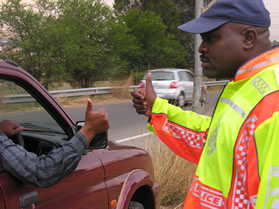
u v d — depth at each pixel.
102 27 17.67
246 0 1.10
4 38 14.45
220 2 1.14
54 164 1.46
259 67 1.07
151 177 2.76
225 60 1.14
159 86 12.65
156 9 34.69
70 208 1.93
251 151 0.96
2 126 1.84
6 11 14.25
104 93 15.63
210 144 1.10
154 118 1.49
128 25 24.64
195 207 1.12
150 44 25.08
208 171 1.08
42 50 14.71
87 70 17.12
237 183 1.00
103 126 1.53
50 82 15.54
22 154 1.48
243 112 1.01
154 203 2.83
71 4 16.56
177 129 1.46
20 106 1.93
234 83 1.11
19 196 1.62
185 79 13.73
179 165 4.06
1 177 1.57
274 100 0.96
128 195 2.40
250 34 1.10
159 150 4.16
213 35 1.15
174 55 27.03
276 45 1.08
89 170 2.12
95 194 2.14
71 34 15.90
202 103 5.66
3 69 1.76
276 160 0.90
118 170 2.40
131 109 12.37
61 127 2.14
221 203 1.04
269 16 1.13
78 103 13.71
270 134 0.93
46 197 1.77
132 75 17.62
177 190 4.00
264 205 0.90
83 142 1.50
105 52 18.33
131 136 7.46
